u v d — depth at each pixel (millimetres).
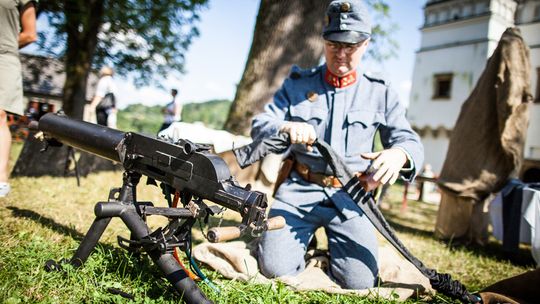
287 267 2449
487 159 4418
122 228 3135
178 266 1734
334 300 2184
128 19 8633
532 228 3760
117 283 1927
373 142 2578
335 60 2416
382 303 2186
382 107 2547
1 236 2438
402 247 2160
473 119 4504
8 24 2955
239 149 2062
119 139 1910
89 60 7395
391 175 2066
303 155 2539
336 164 2088
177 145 1756
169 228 1734
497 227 4312
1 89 2961
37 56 11477
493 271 3430
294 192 2561
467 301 2201
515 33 4219
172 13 9719
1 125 3018
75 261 1954
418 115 20062
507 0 17625
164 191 1918
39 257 2113
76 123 2127
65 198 4086
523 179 16094
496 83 4219
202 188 1632
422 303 2281
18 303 1657
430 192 13617
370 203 2137
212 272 2367
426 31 20016
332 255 2512
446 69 19078
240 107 7672
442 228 4664
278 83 7562
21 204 3521
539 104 15969
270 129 2303
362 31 2334
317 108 2559
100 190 4840
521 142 4262
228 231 1459
